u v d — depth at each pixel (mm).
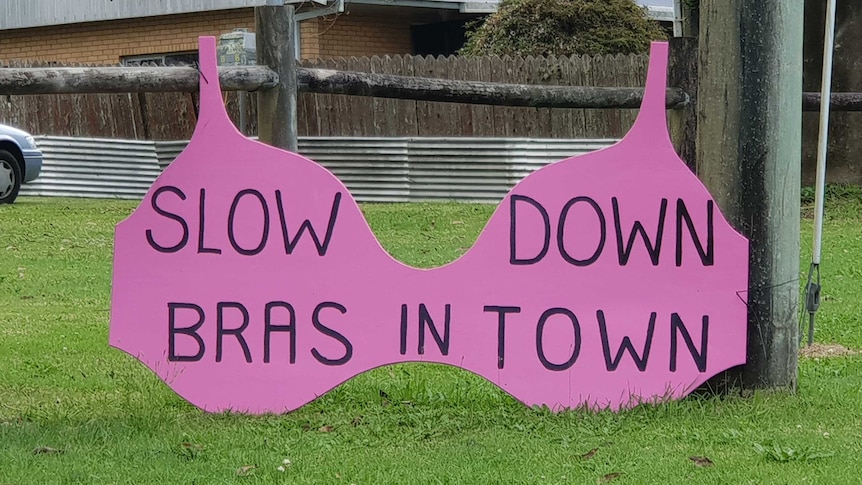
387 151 15289
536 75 15031
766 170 4750
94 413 4598
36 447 4031
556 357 4582
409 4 19078
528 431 4340
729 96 4770
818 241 6016
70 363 5781
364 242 4516
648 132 4594
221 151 4484
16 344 6336
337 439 4227
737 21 4738
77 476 3697
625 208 4594
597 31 16781
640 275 4609
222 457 3953
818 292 6086
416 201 15305
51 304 8117
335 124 15492
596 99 5094
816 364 5637
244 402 4531
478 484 3668
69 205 14484
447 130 15234
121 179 15922
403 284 4523
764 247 4766
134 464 3844
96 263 10219
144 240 4488
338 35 19953
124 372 5445
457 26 21078
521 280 4559
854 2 14734
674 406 4562
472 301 4547
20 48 23078
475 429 4395
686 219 4617
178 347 4504
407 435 4281
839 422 4465
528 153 15023
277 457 3965
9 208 13859
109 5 21656
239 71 4535
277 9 4602
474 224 12859
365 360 4523
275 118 4633
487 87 4949
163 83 4445
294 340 4523
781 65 4730
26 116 15750
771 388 4816
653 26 17484
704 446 4113
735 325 4656
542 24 16906
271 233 4500
